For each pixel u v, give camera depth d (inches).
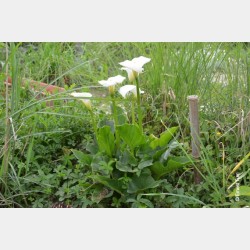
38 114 69.3
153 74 77.5
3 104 74.6
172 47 76.8
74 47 103.6
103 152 60.2
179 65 73.3
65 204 61.7
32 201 62.1
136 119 74.9
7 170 61.2
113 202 60.1
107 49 96.3
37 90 80.1
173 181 63.9
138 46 81.7
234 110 70.0
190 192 60.5
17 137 67.1
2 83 78.7
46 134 69.3
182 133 66.7
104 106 77.5
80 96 58.4
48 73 92.3
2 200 60.4
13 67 60.4
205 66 71.9
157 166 59.0
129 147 59.9
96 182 59.5
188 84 73.0
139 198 57.0
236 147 66.6
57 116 72.4
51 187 63.1
